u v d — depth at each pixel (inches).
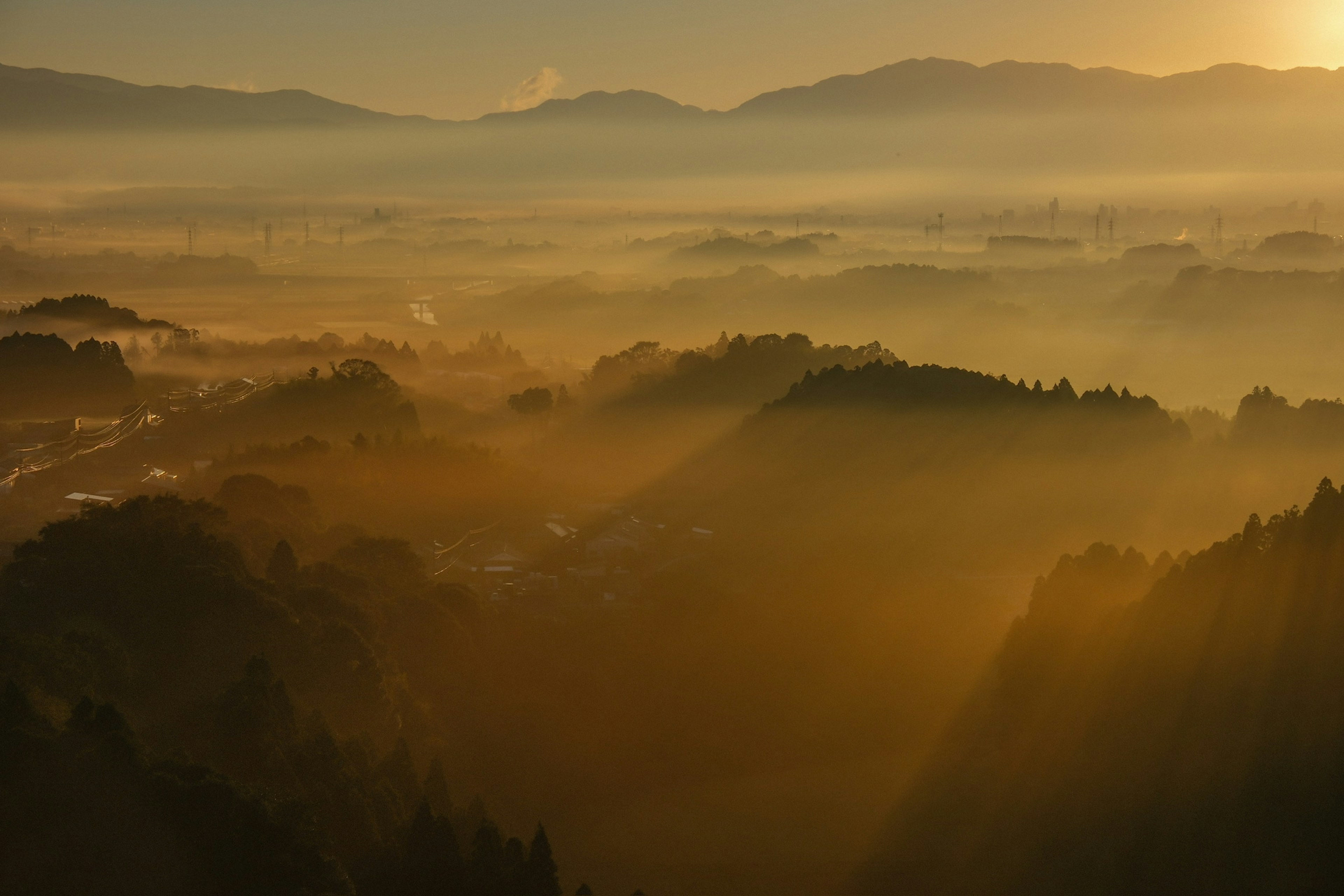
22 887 2317.9
